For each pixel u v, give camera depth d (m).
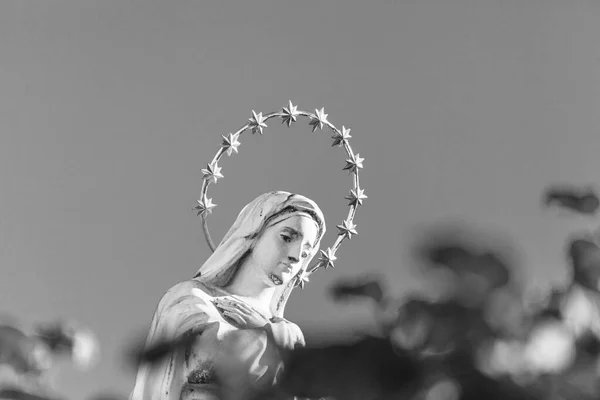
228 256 20.09
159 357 6.65
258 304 19.86
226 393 6.79
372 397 6.18
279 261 20.00
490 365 6.22
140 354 6.65
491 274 6.21
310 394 6.26
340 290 6.61
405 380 6.17
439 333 6.24
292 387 6.27
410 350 6.25
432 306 6.26
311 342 6.29
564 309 6.57
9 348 6.84
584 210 6.97
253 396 6.60
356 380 6.19
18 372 6.87
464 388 6.18
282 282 20.02
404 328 6.28
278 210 20.33
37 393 6.89
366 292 6.57
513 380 6.21
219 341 15.66
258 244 20.12
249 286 20.02
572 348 6.36
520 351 6.26
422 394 6.18
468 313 6.24
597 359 6.39
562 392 6.25
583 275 6.69
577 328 6.50
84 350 7.06
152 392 15.95
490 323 6.23
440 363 6.21
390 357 6.20
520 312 6.29
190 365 15.64
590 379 6.32
